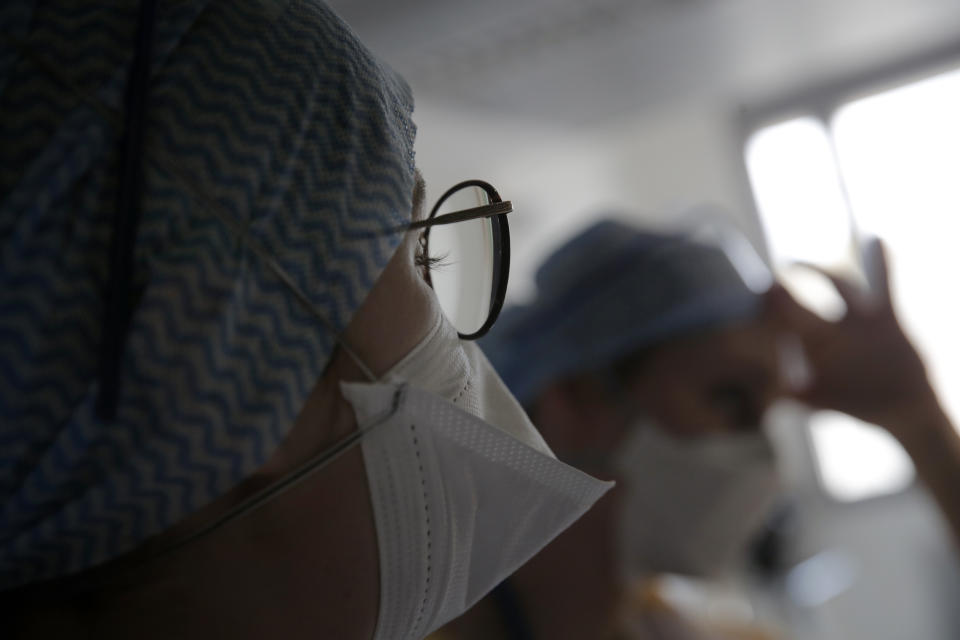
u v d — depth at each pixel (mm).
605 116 4199
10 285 444
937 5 3520
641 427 1456
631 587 1432
